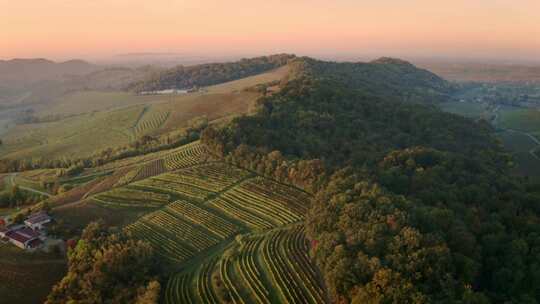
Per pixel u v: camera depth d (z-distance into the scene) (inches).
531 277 3129.9
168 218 4315.9
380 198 3602.4
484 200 4522.6
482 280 3262.8
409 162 5275.6
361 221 3321.9
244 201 4608.8
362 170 4933.6
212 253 3713.1
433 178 4845.0
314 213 3764.8
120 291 2997.0
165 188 5000.0
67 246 3585.1
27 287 3147.1
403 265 2758.4
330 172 4724.4
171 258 3651.6
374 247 2987.2
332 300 2832.2
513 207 4330.7
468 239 3302.2
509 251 3398.1
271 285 3065.9
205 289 3097.9
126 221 4261.8
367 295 2556.6
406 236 3002.0
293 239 3722.9
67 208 4379.9
